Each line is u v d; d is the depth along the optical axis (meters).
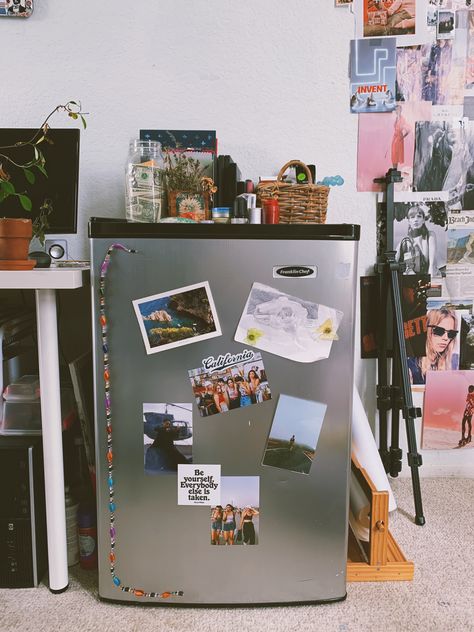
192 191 1.34
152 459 1.09
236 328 1.06
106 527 1.12
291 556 1.13
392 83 1.57
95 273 1.04
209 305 1.05
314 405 1.09
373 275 1.66
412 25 1.55
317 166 1.60
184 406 1.08
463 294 1.67
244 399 1.08
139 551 1.12
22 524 1.18
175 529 1.12
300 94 1.58
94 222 1.03
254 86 1.57
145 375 1.07
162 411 1.08
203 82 1.56
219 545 1.12
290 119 1.58
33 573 1.20
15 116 1.54
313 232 1.04
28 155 1.36
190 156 1.38
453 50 1.57
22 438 1.22
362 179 1.62
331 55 1.56
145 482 1.10
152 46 1.54
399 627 1.07
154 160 1.26
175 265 1.04
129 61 1.54
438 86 1.58
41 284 1.04
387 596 1.17
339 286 1.05
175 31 1.54
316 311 1.06
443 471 1.74
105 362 1.06
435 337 1.68
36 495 1.19
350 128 1.60
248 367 1.07
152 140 1.44
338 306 1.06
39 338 1.09
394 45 1.56
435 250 1.64
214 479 1.10
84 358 1.38
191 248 1.04
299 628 1.07
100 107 1.55
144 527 1.12
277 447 1.09
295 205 1.25
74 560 1.31
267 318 1.06
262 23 1.54
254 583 1.14
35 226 1.32
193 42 1.54
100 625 1.08
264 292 1.05
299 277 1.05
